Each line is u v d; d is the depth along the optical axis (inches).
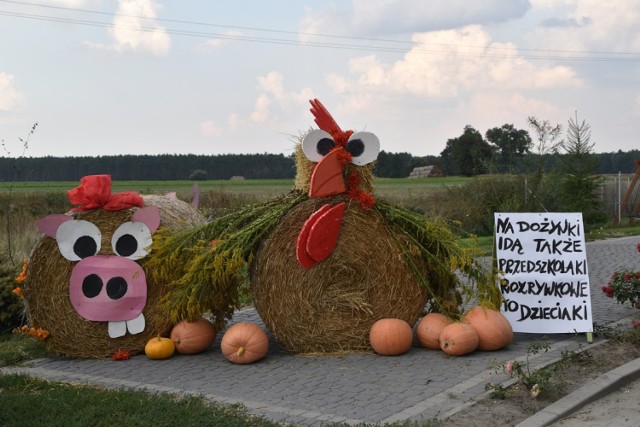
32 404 230.8
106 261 294.2
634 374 257.1
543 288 315.3
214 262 280.2
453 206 821.9
